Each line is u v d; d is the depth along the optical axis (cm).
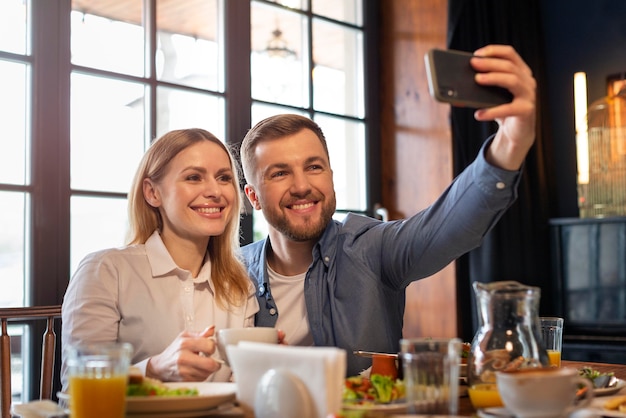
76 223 272
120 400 100
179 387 121
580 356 320
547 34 391
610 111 366
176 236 180
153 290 172
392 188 384
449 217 164
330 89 369
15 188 257
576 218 343
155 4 298
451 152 363
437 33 371
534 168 370
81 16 277
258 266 192
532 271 359
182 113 306
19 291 259
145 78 293
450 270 356
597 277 335
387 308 189
